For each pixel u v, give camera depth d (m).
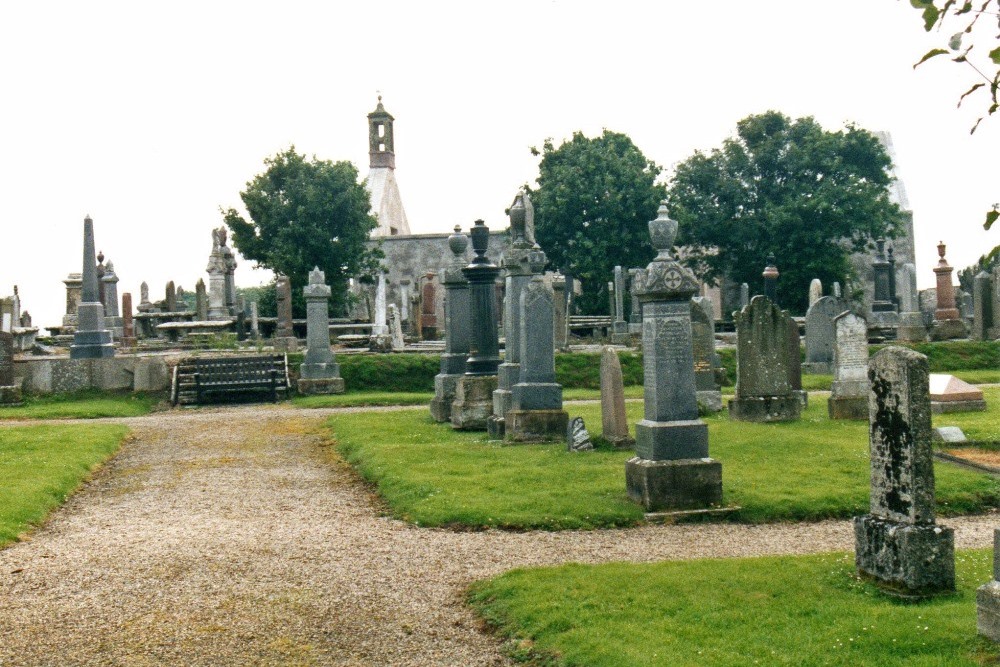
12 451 16.98
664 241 12.06
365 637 7.53
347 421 21.23
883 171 58.88
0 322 37.16
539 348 16.83
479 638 7.46
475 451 16.02
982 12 4.78
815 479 13.27
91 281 30.08
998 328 34.47
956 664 6.19
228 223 55.28
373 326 43.00
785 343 18.91
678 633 7.05
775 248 55.28
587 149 57.94
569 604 7.82
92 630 7.75
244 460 17.08
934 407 19.31
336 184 54.81
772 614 7.39
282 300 38.75
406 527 11.38
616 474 13.59
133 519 12.09
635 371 31.56
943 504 12.20
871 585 8.05
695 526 11.37
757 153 56.97
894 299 51.28
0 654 7.25
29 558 10.03
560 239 57.56
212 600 8.48
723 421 18.98
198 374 28.47
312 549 10.27
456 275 21.23
